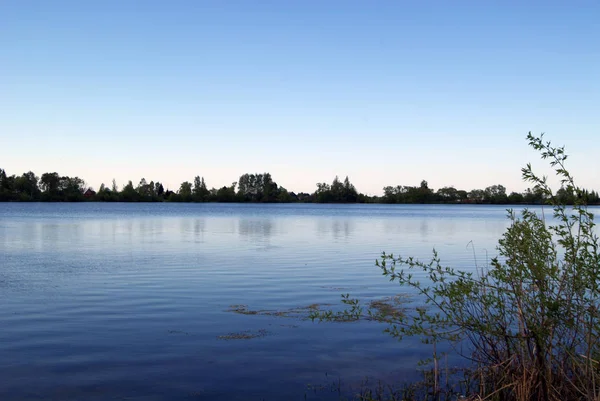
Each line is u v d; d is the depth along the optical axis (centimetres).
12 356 954
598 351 678
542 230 716
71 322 1192
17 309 1315
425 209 13800
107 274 1878
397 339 1070
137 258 2348
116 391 803
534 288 710
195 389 814
